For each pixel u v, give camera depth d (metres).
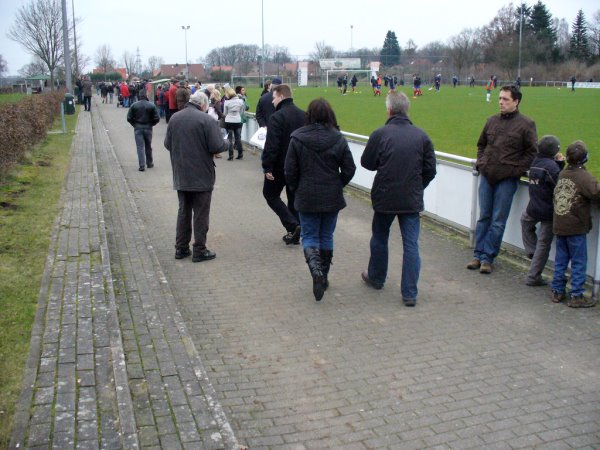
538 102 42.16
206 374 4.29
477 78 94.00
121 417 3.56
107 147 18.09
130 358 4.46
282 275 6.71
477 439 3.73
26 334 4.64
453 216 8.41
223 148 7.01
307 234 6.01
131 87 39.34
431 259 7.32
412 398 4.20
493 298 6.05
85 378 3.98
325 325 5.39
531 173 6.05
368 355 4.83
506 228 7.39
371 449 3.62
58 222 8.11
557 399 4.20
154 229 8.67
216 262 7.17
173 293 6.13
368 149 5.84
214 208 10.11
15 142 11.70
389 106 5.86
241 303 5.88
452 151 17.83
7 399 3.72
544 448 3.64
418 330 5.30
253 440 3.71
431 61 106.31
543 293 6.18
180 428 3.59
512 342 5.07
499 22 99.81
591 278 6.04
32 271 6.11
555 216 5.71
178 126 6.86
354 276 6.71
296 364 4.67
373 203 5.91
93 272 6.09
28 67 77.69
